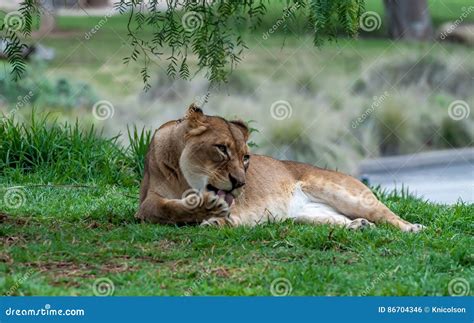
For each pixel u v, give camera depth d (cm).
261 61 2669
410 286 847
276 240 998
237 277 867
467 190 1822
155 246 975
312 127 2389
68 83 2477
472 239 1057
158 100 2536
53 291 806
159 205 1076
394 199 1400
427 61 2722
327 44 2720
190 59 2581
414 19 2877
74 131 1527
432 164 2261
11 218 1098
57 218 1125
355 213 1176
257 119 2425
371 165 2306
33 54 2527
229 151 1061
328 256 944
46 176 1412
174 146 1085
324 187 1188
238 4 1086
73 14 2706
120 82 2545
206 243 976
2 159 1459
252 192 1149
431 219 1225
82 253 926
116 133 2297
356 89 2614
